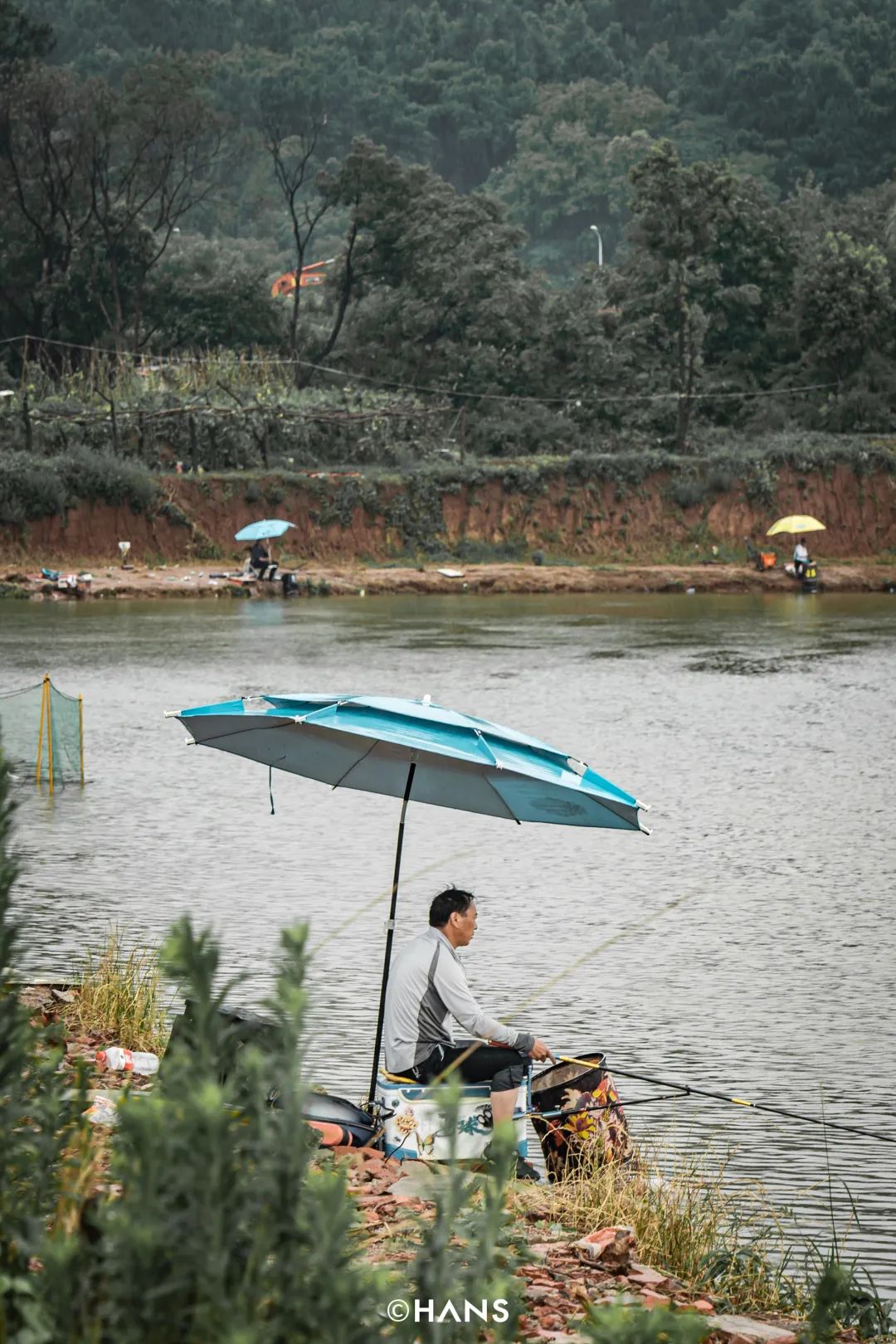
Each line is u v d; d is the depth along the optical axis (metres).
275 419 104.94
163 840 24.23
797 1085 13.38
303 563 93.69
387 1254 7.36
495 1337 4.05
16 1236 4.31
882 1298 9.03
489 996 16.19
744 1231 10.10
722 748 34.19
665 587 95.69
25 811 26.77
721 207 125.88
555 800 11.04
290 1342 3.68
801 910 20.17
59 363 127.50
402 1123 10.12
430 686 44.62
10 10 126.25
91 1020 13.01
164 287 132.62
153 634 61.31
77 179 130.75
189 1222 3.67
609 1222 9.28
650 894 21.08
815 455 111.56
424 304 126.94
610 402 121.50
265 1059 3.84
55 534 90.94
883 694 43.88
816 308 123.69
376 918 19.36
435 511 101.94
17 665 49.41
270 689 43.25
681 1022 15.28
